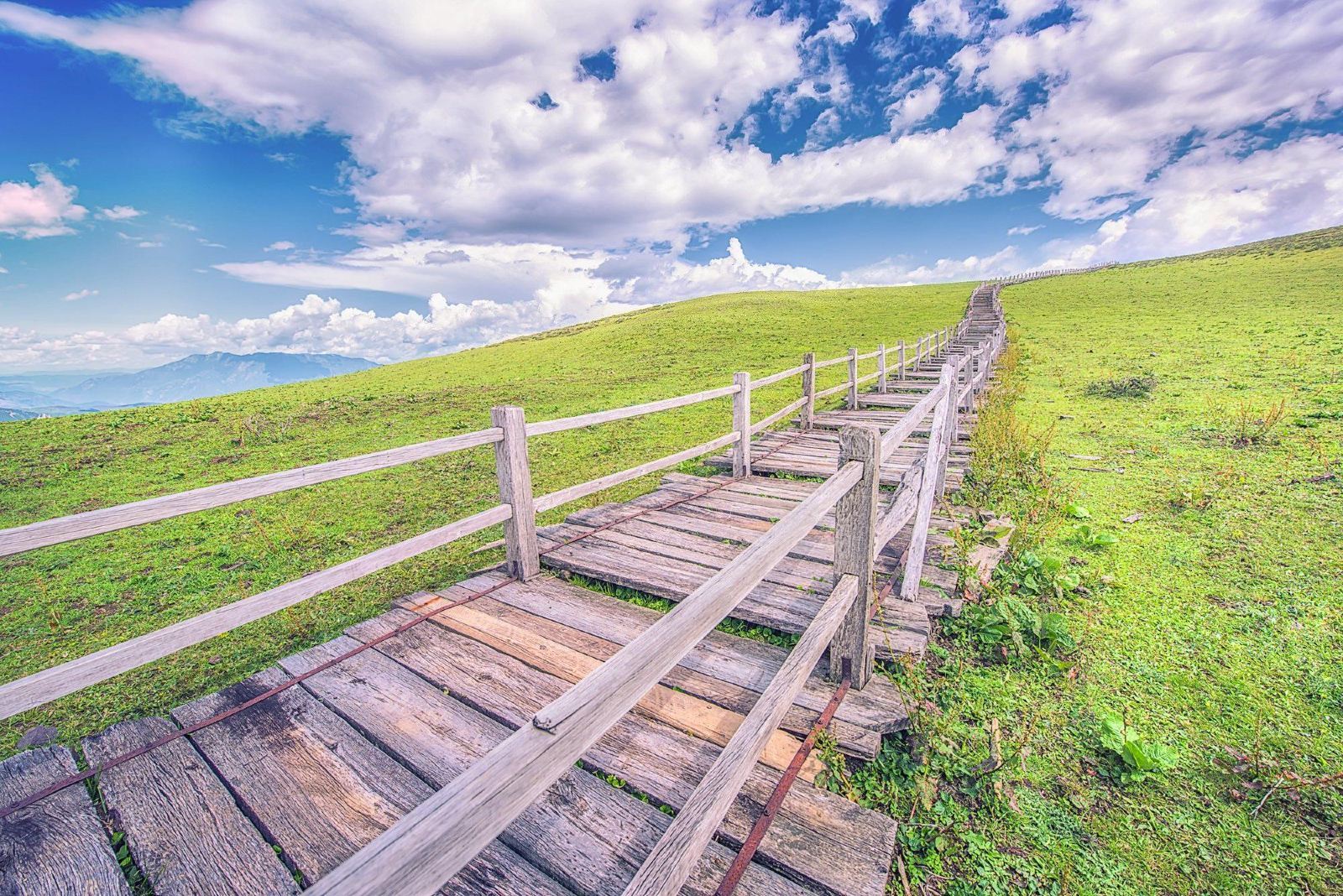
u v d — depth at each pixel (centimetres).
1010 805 241
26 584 521
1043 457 653
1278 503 525
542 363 2623
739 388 655
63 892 199
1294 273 3503
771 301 4691
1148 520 517
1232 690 303
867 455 270
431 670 319
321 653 338
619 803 230
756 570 181
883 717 272
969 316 3186
